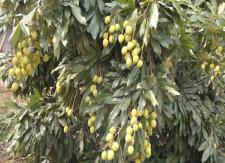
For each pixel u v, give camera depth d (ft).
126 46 7.44
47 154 11.22
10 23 8.26
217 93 11.32
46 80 11.96
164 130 10.87
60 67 9.57
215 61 9.67
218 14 9.26
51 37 8.08
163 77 7.91
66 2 7.57
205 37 9.33
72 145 11.37
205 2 10.14
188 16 9.50
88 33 8.48
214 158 10.55
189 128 10.62
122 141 7.75
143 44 7.34
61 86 9.78
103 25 8.10
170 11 7.41
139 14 7.44
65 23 7.54
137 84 7.70
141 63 7.42
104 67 8.91
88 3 7.98
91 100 8.28
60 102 10.65
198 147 10.76
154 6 7.09
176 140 10.87
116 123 7.79
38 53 8.05
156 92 7.82
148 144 7.77
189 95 10.62
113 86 8.16
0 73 10.91
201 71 10.22
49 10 7.42
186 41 8.13
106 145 7.93
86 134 11.23
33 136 11.05
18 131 11.24
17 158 14.83
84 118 10.62
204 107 10.77
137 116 7.62
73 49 9.56
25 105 11.71
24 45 7.76
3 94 22.57
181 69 10.71
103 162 9.95
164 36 7.63
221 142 11.55
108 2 8.35
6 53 11.26
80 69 8.82
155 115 7.91
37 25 7.57
